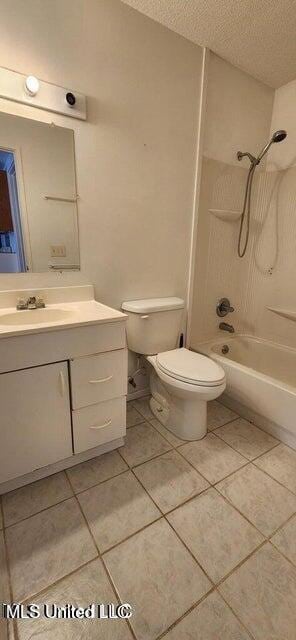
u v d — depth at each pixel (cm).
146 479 129
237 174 200
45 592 86
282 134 171
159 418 172
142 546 100
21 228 133
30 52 117
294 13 137
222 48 163
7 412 106
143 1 133
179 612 82
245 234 217
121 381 134
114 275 164
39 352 107
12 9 111
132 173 156
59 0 118
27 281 139
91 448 137
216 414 182
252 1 131
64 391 118
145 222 168
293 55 166
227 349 221
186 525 108
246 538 103
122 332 128
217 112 178
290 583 89
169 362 153
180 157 171
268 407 157
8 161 124
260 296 223
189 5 135
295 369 200
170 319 172
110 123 143
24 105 121
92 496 119
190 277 196
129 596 85
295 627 79
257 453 147
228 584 89
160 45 149
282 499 120
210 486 126
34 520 108
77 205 143
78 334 115
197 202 183
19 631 78
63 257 146
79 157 138
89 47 130
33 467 119
